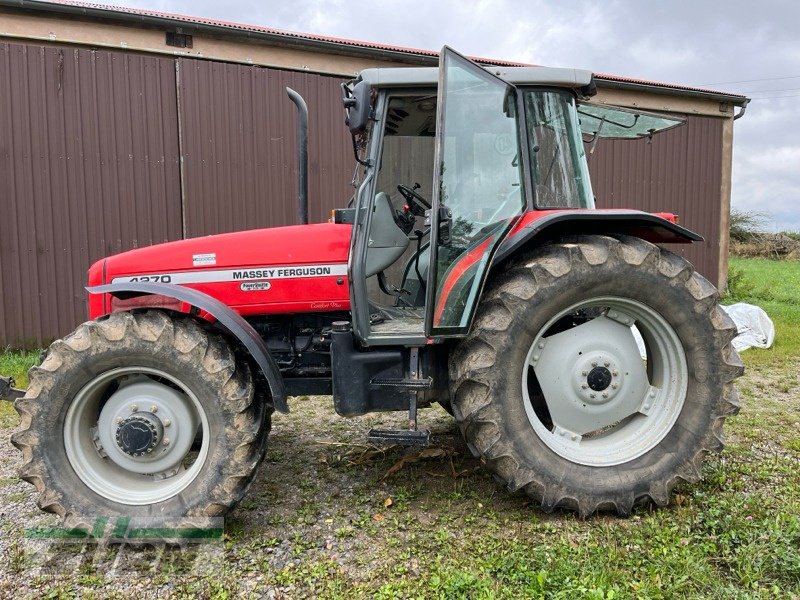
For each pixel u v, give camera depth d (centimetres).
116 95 621
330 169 698
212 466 251
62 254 623
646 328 287
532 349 271
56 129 609
